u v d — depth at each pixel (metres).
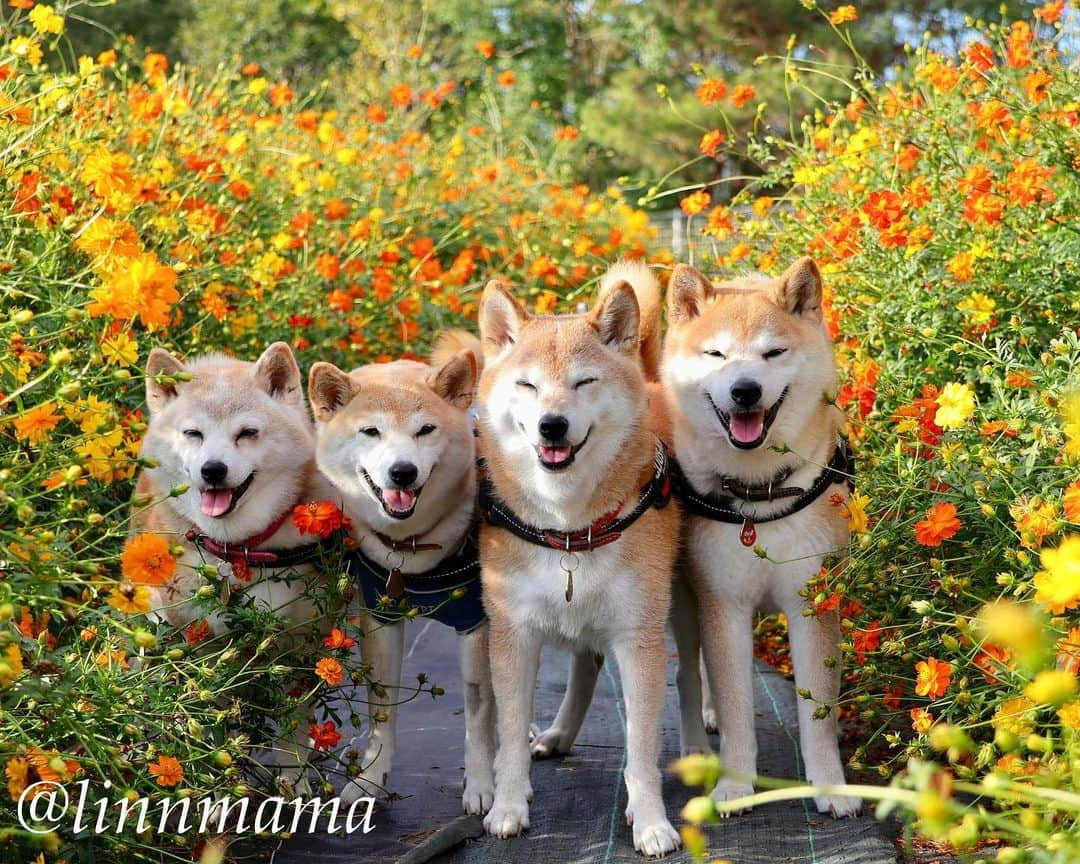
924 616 3.49
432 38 24.06
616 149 19.77
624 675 3.97
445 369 4.46
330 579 4.05
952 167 5.62
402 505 4.11
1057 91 5.54
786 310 4.16
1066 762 2.75
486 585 4.06
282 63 22.14
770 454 4.01
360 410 4.29
